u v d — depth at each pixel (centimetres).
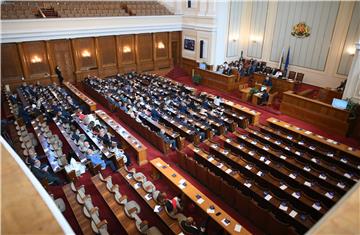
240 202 739
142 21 1933
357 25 1477
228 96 1689
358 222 115
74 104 1362
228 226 622
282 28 1864
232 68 1827
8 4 1656
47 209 131
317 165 877
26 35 1538
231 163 897
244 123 1241
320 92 1496
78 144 980
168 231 648
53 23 1605
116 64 1978
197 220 721
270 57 1997
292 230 613
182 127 1150
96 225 616
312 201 701
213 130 1145
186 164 930
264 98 1504
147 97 1457
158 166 853
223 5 1842
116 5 2039
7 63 1562
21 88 1557
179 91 1585
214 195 830
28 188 143
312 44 1720
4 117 1246
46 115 1239
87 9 1866
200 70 1917
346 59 1571
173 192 834
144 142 1145
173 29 2116
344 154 963
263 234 694
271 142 1018
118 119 1362
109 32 1825
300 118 1350
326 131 1247
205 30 1944
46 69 1706
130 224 636
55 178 814
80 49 1789
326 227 113
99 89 1577
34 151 938
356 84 1205
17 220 125
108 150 948
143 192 749
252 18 2030
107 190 753
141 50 2048
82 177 888
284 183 766
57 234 118
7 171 154
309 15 1689
